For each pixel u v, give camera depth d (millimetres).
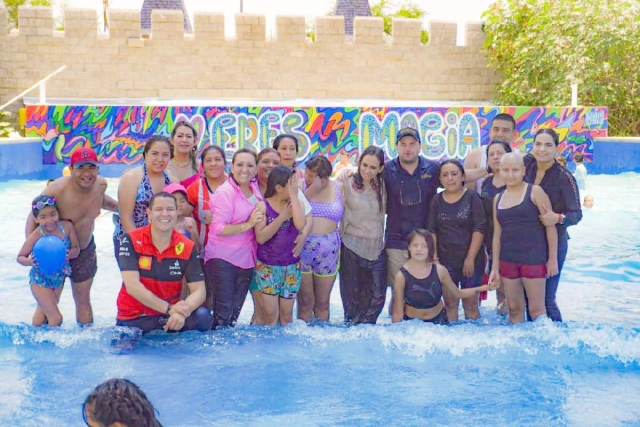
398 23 24531
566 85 22469
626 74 22656
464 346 6016
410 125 18547
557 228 6496
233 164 6301
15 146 16688
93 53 23141
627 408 4902
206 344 6090
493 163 6809
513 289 6500
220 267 6348
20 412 4777
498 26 24297
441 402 5004
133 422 2756
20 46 22859
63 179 6512
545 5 23141
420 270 6520
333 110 18219
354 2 30281
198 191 6578
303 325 6504
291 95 24266
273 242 6410
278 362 5742
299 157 18297
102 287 8523
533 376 5461
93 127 17953
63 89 23141
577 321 6930
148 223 6414
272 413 4820
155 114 17938
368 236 6727
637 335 6062
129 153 18062
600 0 22547
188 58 23594
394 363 5742
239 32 23734
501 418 4746
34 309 7582
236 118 18031
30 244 6496
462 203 6652
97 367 5602
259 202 6336
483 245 6859
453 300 6902
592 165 19828
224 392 5156
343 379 5414
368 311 6828
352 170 6914
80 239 6691
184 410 4844
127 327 6238
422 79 24906
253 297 6715
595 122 19688
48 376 5410
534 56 23141
